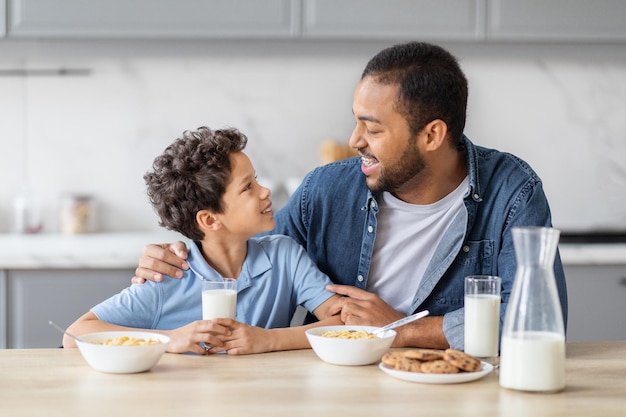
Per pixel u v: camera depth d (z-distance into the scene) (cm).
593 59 434
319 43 422
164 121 432
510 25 394
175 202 210
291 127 435
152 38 391
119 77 430
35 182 431
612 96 438
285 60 432
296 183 422
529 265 164
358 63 434
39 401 155
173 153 212
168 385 166
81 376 173
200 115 433
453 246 223
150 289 210
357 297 213
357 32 391
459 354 173
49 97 429
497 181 225
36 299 363
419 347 205
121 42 416
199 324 191
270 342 196
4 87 427
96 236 415
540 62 434
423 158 212
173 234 427
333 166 240
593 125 438
